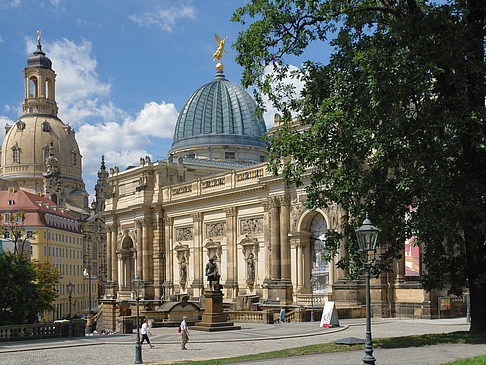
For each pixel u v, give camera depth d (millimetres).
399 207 37250
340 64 39531
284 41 42250
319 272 74750
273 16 40969
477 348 31953
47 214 148375
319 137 39625
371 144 37906
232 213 88625
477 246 36844
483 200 34875
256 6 41719
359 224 37719
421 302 62531
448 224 34844
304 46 42188
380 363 29172
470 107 36062
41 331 57312
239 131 128500
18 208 143500
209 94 131500
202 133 127812
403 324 56031
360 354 33406
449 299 63000
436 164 35625
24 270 68125
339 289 68062
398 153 36219
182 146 128625
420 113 36438
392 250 39062
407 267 62812
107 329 109125
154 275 103688
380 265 39219
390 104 35781
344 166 38969
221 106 130375
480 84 36438
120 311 105688
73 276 166500
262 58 42250
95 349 47750
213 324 59656
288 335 49969
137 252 105625
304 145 40188
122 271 111875
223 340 48844
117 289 113438
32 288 69312
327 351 35906
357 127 37594
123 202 113500
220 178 91812
